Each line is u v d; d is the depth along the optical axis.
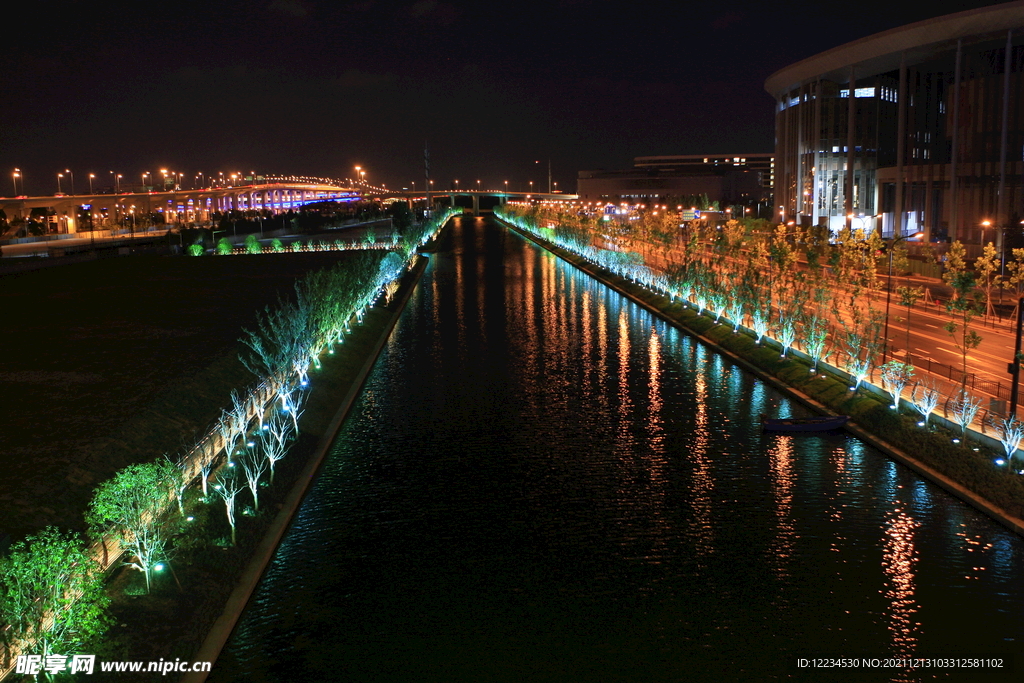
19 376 58.59
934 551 38.78
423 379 73.31
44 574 26.17
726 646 31.70
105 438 44.25
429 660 30.84
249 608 34.34
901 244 128.25
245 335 76.56
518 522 42.75
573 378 73.38
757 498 45.31
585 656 31.11
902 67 171.88
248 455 47.69
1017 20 144.38
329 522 42.78
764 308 82.81
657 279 124.62
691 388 69.25
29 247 189.50
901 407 54.97
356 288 92.00
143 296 104.12
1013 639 31.86
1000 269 114.50
